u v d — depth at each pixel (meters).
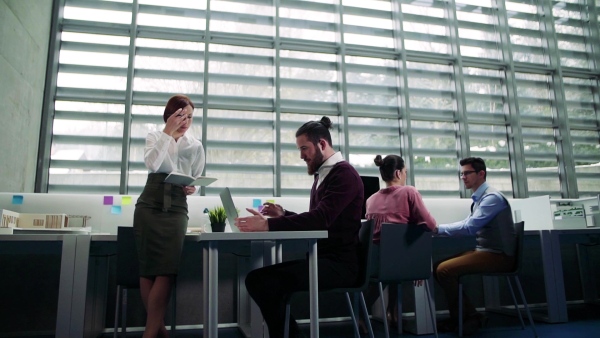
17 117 3.43
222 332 3.48
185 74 4.45
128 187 4.12
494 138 5.26
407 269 2.42
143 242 1.91
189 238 2.00
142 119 4.28
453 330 3.10
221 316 3.74
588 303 4.52
